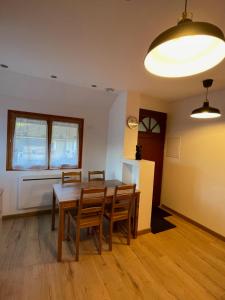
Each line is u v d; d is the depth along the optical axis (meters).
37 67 2.45
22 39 1.76
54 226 2.94
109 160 3.88
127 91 3.25
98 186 2.92
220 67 2.08
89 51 1.94
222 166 2.89
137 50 1.88
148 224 2.99
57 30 1.60
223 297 1.80
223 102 2.88
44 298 1.68
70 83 3.05
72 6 1.30
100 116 3.89
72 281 1.89
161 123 4.05
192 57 0.90
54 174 3.44
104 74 2.57
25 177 3.19
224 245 2.72
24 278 1.89
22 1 1.28
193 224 3.35
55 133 3.51
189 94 3.29
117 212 2.52
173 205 3.84
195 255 2.45
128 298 1.73
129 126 3.31
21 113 3.18
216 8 1.25
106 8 1.30
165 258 2.36
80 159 3.77
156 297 1.76
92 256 2.31
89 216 2.36
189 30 0.68
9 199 3.18
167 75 0.95
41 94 3.20
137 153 3.12
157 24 1.45
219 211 2.92
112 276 2.00
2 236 2.65
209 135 3.10
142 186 2.89
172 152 3.91
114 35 1.63
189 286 1.92
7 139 3.10
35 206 3.30
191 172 3.43
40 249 2.39
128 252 2.44
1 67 2.52
